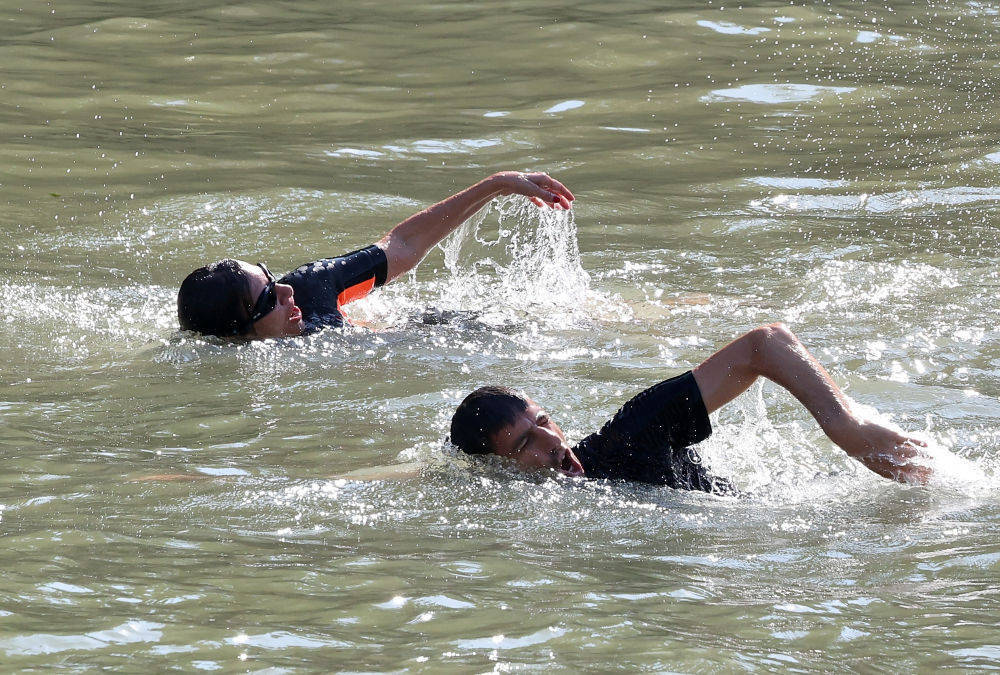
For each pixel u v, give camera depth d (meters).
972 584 12.12
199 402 18.64
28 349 21.28
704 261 26.08
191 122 36.81
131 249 27.09
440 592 11.90
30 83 39.59
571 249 26.77
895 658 10.56
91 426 17.61
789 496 14.90
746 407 17.89
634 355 20.73
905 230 27.62
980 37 45.06
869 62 42.25
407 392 18.94
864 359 20.02
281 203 29.98
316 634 11.00
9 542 13.19
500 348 21.14
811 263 25.61
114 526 13.75
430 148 34.69
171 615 11.39
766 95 39.25
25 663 10.43
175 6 49.78
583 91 39.94
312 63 42.81
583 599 11.74
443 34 46.38
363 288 22.75
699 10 48.06
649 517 14.09
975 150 33.00
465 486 14.97
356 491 14.93
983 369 19.58
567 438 17.03
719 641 10.84
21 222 28.48
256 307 21.44
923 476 15.01
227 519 14.03
